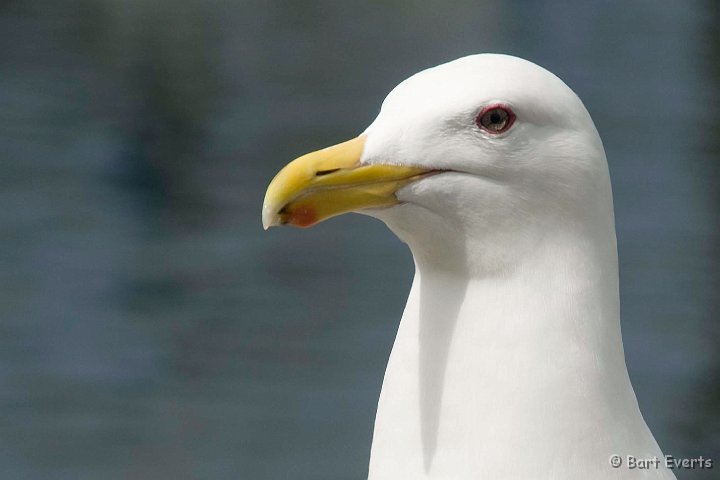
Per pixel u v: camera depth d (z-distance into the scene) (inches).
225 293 680.4
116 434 567.2
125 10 1132.5
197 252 730.2
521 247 227.8
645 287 647.1
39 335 652.1
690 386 560.1
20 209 780.0
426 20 1147.3
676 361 579.2
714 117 900.6
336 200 233.1
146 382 607.5
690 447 520.1
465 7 1173.1
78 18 1113.4
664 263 672.4
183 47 1074.1
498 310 227.8
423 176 230.1
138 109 936.9
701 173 799.1
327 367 604.1
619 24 1118.4
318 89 991.6
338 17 1164.5
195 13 1153.4
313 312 653.3
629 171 804.0
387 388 236.2
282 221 235.6
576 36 1090.7
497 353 226.5
